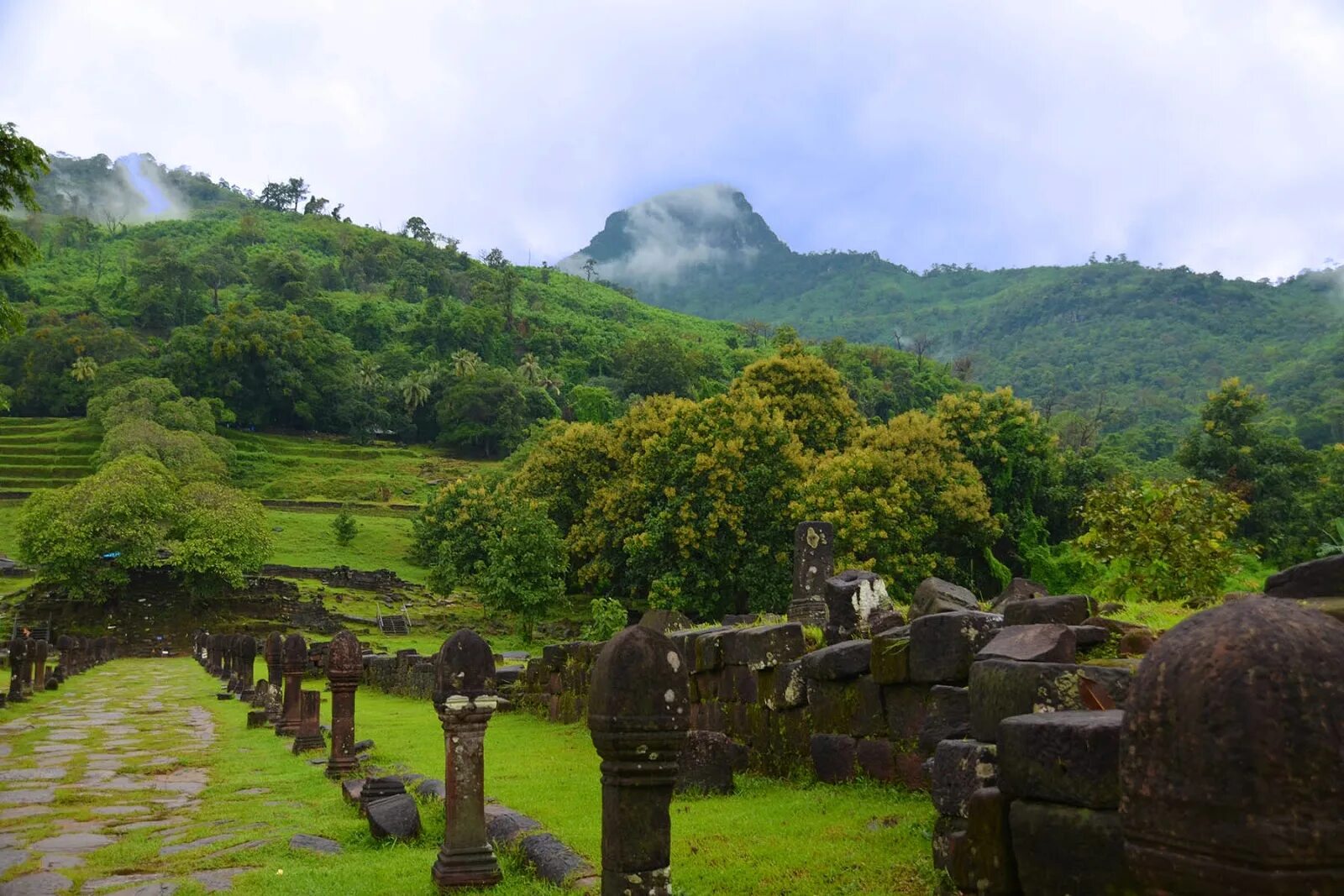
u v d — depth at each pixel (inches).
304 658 652.1
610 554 1717.5
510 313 6264.8
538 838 282.0
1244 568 797.2
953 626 301.1
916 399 4906.5
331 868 286.0
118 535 2192.4
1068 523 1854.1
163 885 273.7
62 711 855.1
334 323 5767.7
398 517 3383.4
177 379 4237.2
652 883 179.8
